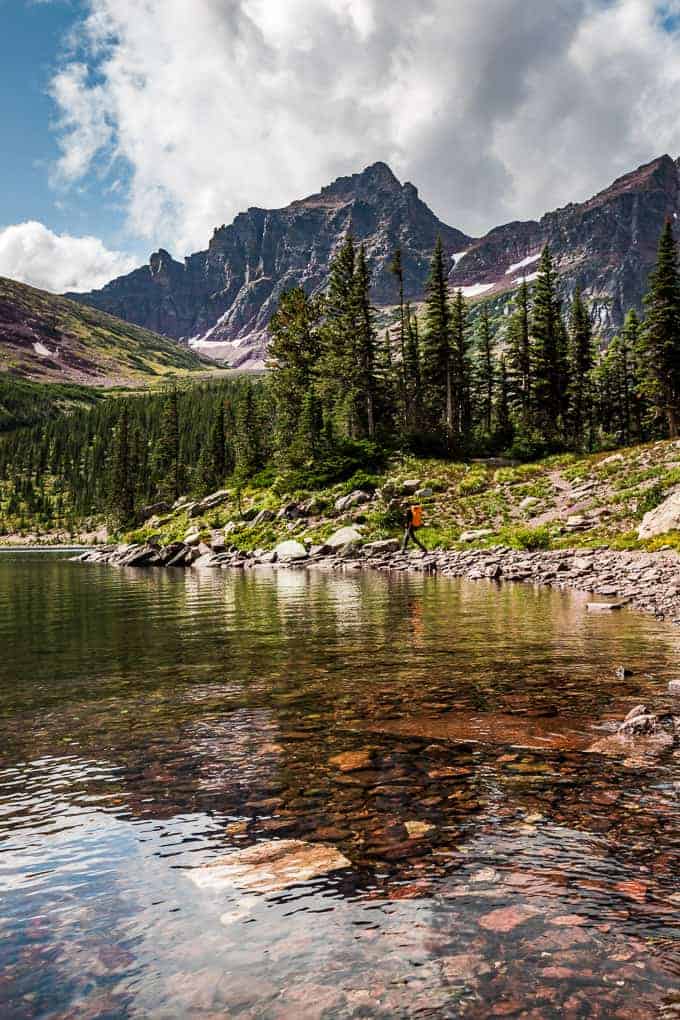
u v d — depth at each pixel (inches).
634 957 97.5
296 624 531.5
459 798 164.4
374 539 1478.8
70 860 134.4
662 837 140.3
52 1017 85.4
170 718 248.8
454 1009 85.7
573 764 189.6
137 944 103.3
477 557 1179.3
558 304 2785.4
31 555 2800.2
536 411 2881.4
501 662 357.7
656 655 373.4
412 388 2962.6
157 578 1224.2
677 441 1857.8
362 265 2511.1
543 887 119.4
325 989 90.5
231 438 3875.5
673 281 2367.1
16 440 7052.2
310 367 2765.7
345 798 165.6
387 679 316.8
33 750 210.4
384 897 116.6
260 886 121.4
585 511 1397.6
